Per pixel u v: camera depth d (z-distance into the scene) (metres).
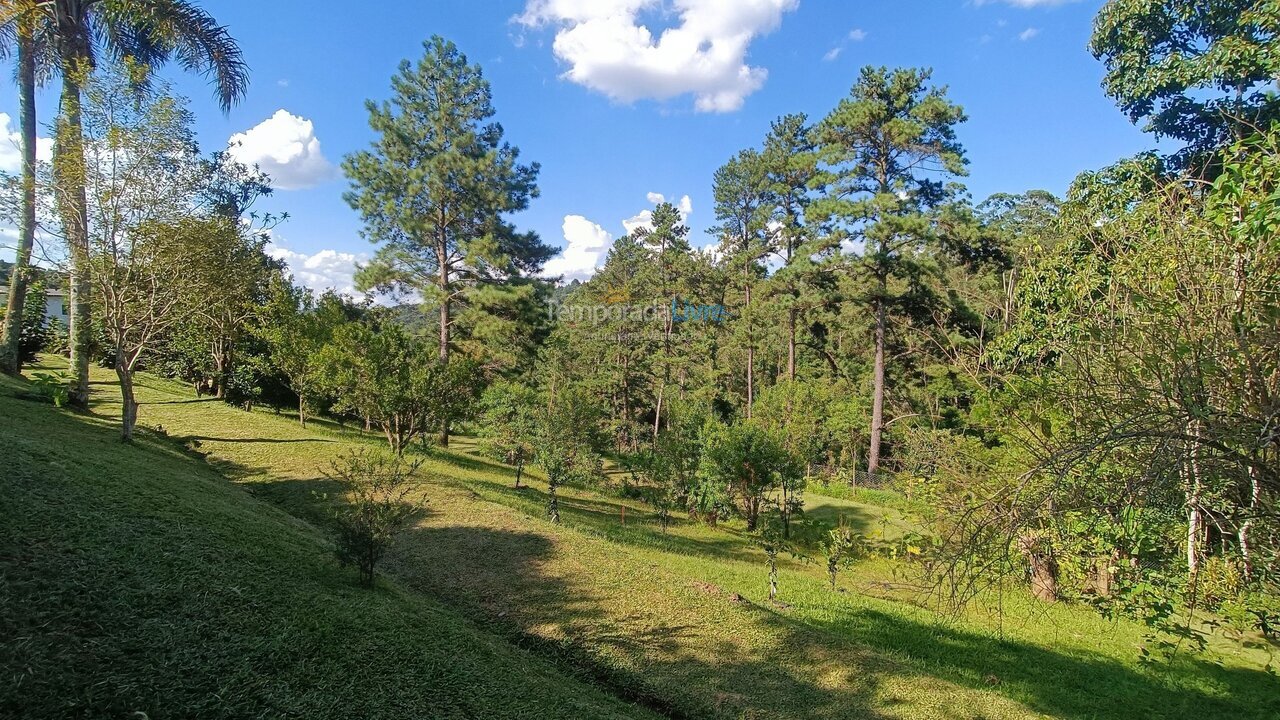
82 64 8.73
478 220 22.38
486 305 22.39
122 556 4.38
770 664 5.85
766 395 23.02
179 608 4.02
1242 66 8.01
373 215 21.36
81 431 8.79
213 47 12.94
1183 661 7.45
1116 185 7.90
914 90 20.69
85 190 8.70
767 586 9.74
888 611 9.13
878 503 18.89
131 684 3.13
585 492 17.78
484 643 5.25
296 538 6.46
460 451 20.91
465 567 7.39
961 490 6.39
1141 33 9.78
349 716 3.48
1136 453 3.65
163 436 11.00
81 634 3.41
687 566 10.32
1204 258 3.62
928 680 5.94
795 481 15.47
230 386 16.16
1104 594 5.59
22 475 5.12
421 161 21.38
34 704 2.77
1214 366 3.12
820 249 21.92
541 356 28.78
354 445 13.38
